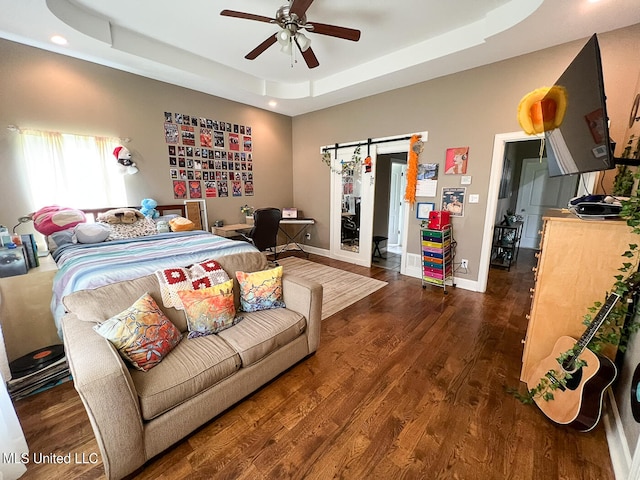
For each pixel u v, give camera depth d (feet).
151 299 5.40
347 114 15.07
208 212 14.73
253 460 4.48
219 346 5.39
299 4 6.27
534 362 5.98
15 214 9.27
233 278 7.14
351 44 10.19
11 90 8.90
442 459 4.50
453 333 8.34
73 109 10.14
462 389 6.02
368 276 13.80
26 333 6.94
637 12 7.06
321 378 6.39
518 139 10.03
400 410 5.47
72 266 6.65
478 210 11.27
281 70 12.66
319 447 4.70
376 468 4.35
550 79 9.11
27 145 9.29
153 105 12.18
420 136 12.35
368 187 14.82
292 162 18.71
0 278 6.56
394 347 7.62
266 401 5.69
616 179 7.51
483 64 10.30
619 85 7.96
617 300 4.56
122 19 8.73
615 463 4.29
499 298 10.96
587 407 4.66
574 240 5.24
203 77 11.71
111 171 11.19
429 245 11.69
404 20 8.71
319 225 17.92
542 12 7.13
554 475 4.24
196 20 8.75
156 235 10.15
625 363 4.91
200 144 13.98
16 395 5.66
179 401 4.48
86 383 3.53
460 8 8.09
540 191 18.71
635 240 4.74
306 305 6.71
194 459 4.47
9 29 8.07
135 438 3.98
